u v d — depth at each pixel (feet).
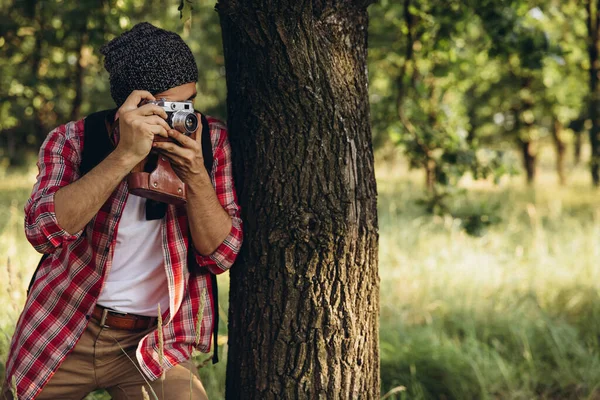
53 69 29.84
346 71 7.68
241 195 7.84
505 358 14.94
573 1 45.75
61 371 7.06
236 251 7.07
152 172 6.32
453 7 14.87
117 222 6.66
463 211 15.43
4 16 19.11
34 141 61.11
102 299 6.93
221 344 13.34
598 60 44.83
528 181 71.56
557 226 28.43
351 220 7.78
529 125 66.28
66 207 6.17
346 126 7.69
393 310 16.63
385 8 18.04
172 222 6.81
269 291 7.79
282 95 7.54
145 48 6.56
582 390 13.66
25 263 18.30
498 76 56.95
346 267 7.79
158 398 7.00
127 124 6.10
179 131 6.26
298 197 7.65
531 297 17.93
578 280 19.70
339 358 7.85
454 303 17.93
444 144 15.14
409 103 16.08
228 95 7.98
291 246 7.68
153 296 7.06
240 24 7.53
